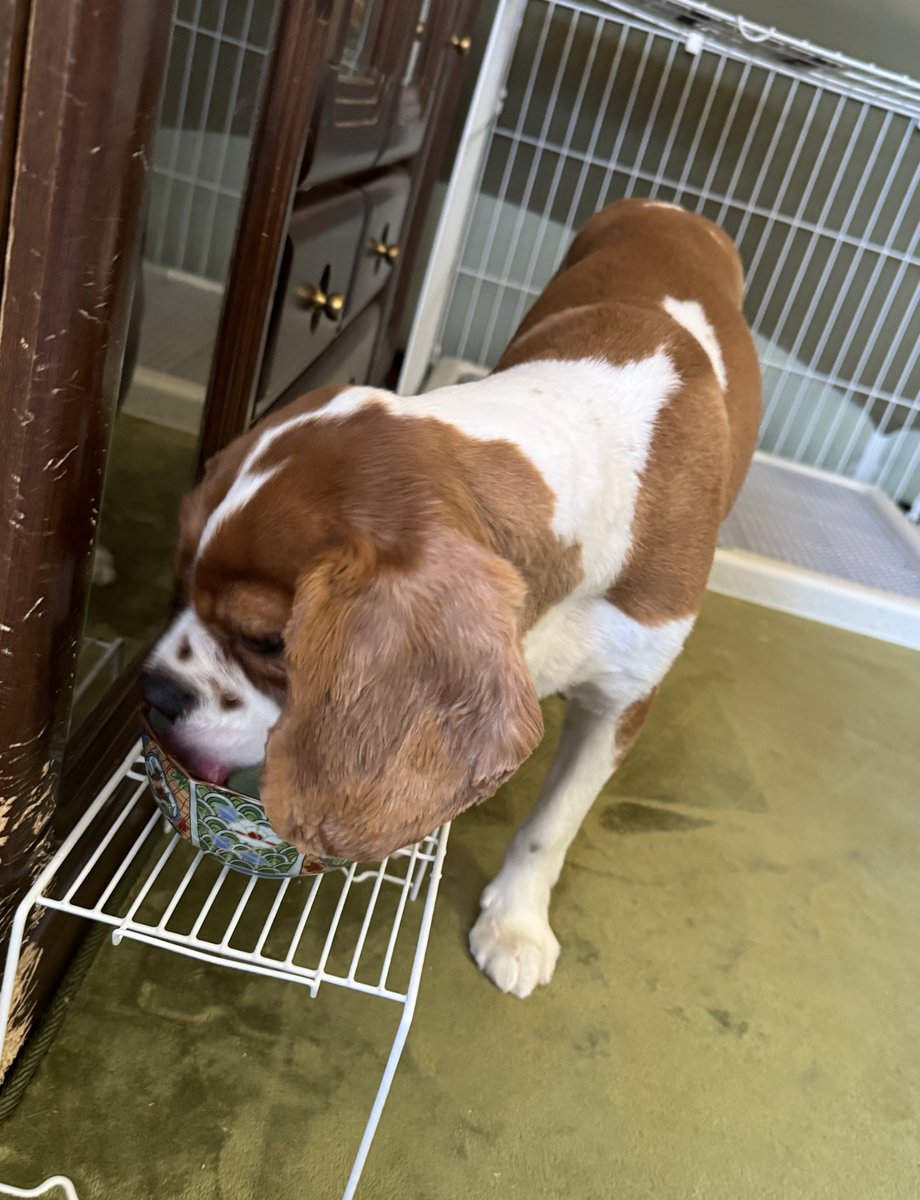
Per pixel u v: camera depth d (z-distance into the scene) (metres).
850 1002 1.38
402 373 1.82
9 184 0.63
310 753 0.77
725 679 2.10
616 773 1.71
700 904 1.48
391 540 0.78
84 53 0.60
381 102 1.58
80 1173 0.93
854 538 2.76
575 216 2.90
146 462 1.38
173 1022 1.10
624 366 1.15
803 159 2.78
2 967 0.93
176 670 0.86
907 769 1.96
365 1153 0.89
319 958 1.21
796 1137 1.17
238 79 1.21
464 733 0.77
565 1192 1.04
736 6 2.65
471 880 1.40
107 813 1.14
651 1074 1.20
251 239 1.10
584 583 1.05
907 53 2.66
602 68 2.70
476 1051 1.17
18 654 0.79
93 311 0.70
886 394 3.05
